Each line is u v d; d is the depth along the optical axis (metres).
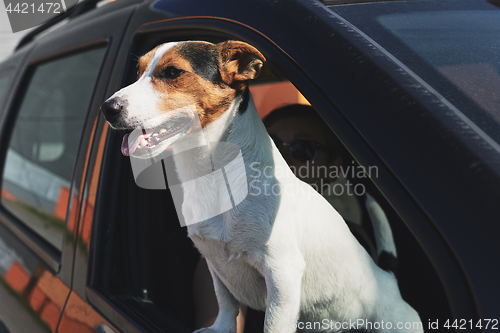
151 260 1.58
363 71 0.92
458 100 0.89
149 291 1.53
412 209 0.79
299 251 1.27
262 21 1.13
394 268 1.60
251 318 1.62
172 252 1.69
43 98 4.32
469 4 1.34
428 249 0.77
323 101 0.95
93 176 1.51
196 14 1.32
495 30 1.22
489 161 0.76
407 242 1.67
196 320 1.61
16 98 2.62
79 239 1.53
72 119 4.78
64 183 2.80
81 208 1.54
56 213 2.25
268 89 2.71
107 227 1.46
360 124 0.88
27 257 1.97
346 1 1.16
